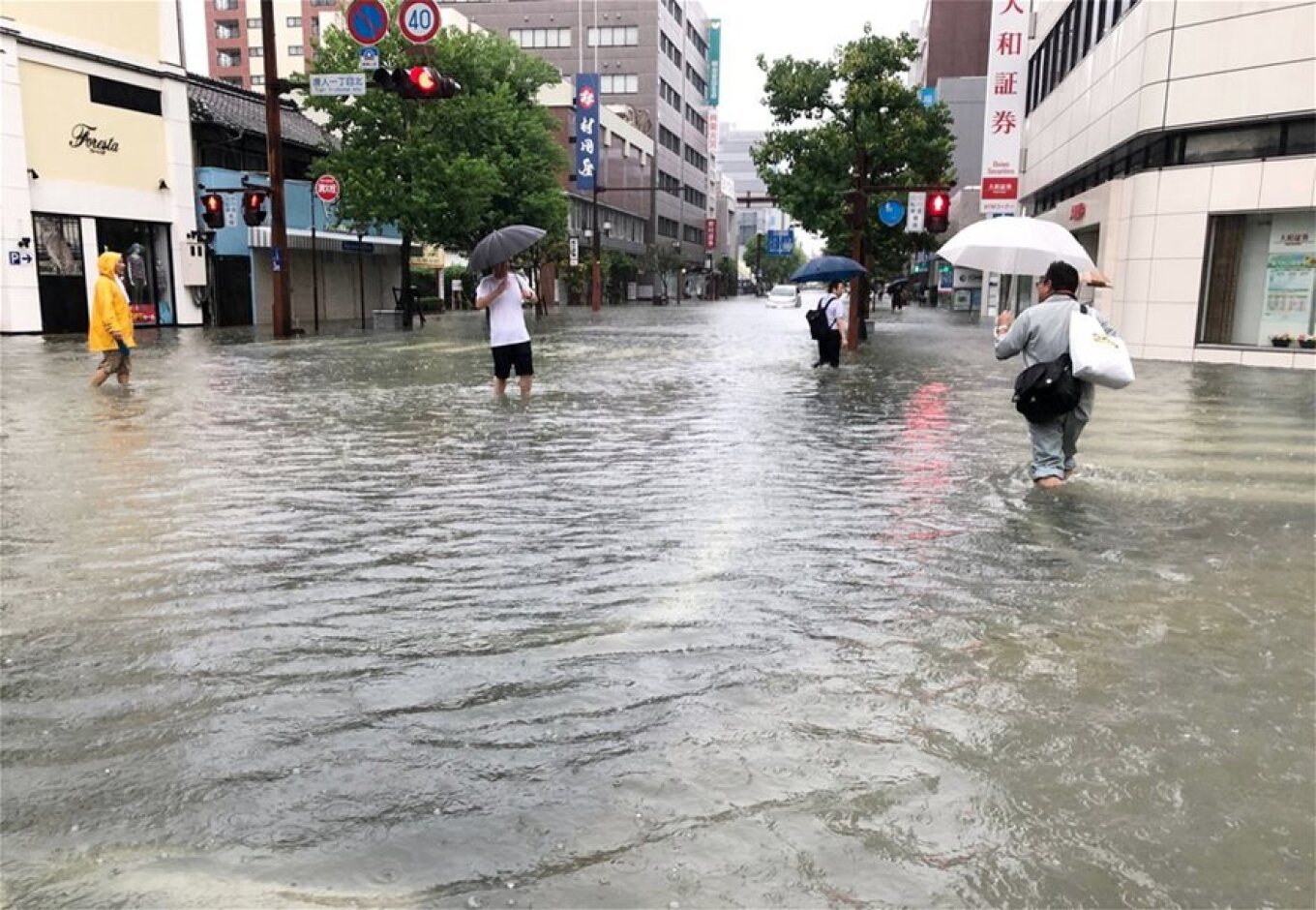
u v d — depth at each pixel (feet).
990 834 8.73
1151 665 12.56
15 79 74.90
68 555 17.15
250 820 8.86
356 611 14.39
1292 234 61.82
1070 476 25.02
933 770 9.85
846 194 69.82
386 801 9.19
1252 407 40.19
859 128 85.46
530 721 10.83
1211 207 63.77
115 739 10.36
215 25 310.04
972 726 10.81
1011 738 10.55
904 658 12.71
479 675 12.08
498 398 39.88
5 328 75.25
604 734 10.55
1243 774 9.82
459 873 8.08
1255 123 61.57
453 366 53.21
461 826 8.78
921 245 94.17
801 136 88.53
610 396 41.11
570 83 218.38
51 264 79.82
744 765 9.90
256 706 11.18
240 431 31.04
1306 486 23.91
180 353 61.00
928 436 31.30
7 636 13.25
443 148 90.68
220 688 11.64
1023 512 20.93
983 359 63.10
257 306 101.30
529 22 282.36
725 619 14.12
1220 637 13.57
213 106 98.99
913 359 63.00
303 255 109.50
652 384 45.96
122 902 7.70
